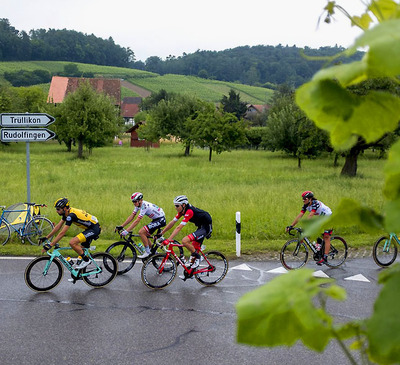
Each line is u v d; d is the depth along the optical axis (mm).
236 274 8242
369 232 493
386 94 458
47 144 61156
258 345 401
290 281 426
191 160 38188
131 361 5082
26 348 5375
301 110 458
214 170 27859
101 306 6730
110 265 7781
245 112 88000
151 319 6234
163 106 45531
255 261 8977
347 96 449
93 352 5281
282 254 8547
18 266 8641
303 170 29297
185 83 176500
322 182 20656
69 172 24891
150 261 7570
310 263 8859
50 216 12109
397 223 408
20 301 6902
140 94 159375
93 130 40531
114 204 13289
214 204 13219
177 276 8227
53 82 92312
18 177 21641
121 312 6492
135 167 29672
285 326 396
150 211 8328
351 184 19688
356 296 6996
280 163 36031
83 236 7496
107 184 19062
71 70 183750
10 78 163500
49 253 7398
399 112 458
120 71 190625
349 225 509
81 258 7602
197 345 5461
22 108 56469
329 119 452
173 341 5570
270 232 10758
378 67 368
